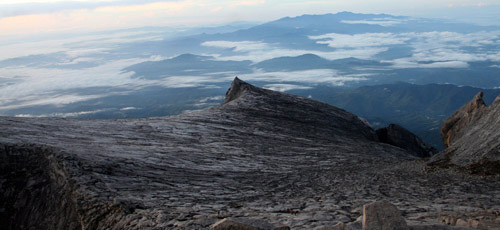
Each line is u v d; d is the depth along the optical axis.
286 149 30.75
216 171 20.08
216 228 6.55
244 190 16.17
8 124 22.14
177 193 14.00
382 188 16.45
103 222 10.99
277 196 14.87
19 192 14.80
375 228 5.90
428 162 21.73
